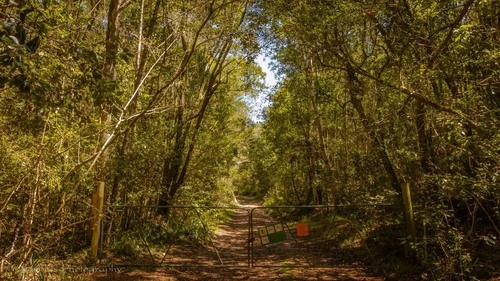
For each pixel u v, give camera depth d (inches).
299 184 960.3
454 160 219.9
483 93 221.8
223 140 714.2
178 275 300.4
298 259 377.4
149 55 394.9
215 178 754.2
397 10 294.0
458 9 259.0
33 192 216.2
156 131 461.7
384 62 354.3
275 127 820.0
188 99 562.9
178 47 481.7
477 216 267.9
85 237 321.7
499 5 212.5
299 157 821.2
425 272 262.1
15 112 191.5
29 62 124.0
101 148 263.0
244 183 2023.9
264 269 328.5
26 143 208.8
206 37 490.3
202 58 567.2
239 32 425.1
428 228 272.8
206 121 673.0
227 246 517.7
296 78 560.7
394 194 316.2
